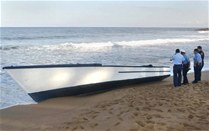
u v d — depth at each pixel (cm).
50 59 2639
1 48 3744
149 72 1424
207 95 941
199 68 1307
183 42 5797
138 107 788
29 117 886
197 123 639
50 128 736
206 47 4309
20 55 3005
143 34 10462
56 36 7462
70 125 715
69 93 1194
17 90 1355
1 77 1661
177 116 689
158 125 625
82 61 2461
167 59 2645
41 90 1134
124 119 687
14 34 7938
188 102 832
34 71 1113
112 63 2308
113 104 885
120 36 8544
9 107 1026
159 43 5391
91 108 898
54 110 970
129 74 1334
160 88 1184
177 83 1228
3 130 766
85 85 1198
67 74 1157
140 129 609
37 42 5300
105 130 634
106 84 1259
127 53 3247
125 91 1198
